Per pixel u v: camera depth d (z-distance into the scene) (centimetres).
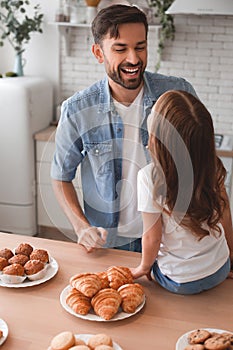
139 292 144
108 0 358
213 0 304
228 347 120
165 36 359
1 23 388
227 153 323
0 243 185
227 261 158
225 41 357
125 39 160
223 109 373
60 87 397
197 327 136
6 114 351
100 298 140
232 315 143
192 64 368
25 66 398
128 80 168
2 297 150
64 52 387
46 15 381
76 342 122
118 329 135
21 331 133
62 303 145
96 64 385
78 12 360
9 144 357
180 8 306
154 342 130
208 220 146
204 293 154
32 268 157
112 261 172
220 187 153
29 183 365
